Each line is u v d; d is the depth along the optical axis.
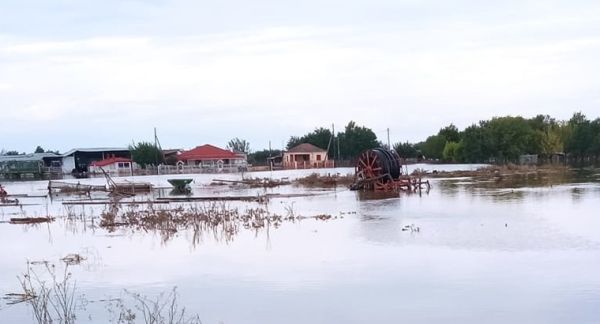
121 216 29.81
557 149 95.38
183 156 107.00
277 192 47.00
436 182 51.19
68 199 47.38
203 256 17.81
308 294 13.08
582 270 14.28
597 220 22.50
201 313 11.99
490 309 11.55
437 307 11.80
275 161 118.19
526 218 23.77
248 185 59.03
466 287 13.16
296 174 78.81
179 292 13.66
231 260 17.03
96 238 22.72
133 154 105.12
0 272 16.73
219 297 13.10
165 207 34.03
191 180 57.03
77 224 27.75
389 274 14.59
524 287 12.98
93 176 91.81
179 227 24.45
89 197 49.22
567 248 17.03
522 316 11.09
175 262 17.08
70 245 21.20
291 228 23.23
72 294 13.77
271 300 12.72
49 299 13.35
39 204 42.62
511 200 31.62
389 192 42.62
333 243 19.34
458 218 24.72
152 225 25.19
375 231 21.70
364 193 42.56
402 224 23.47
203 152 107.31
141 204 38.59
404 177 48.25
